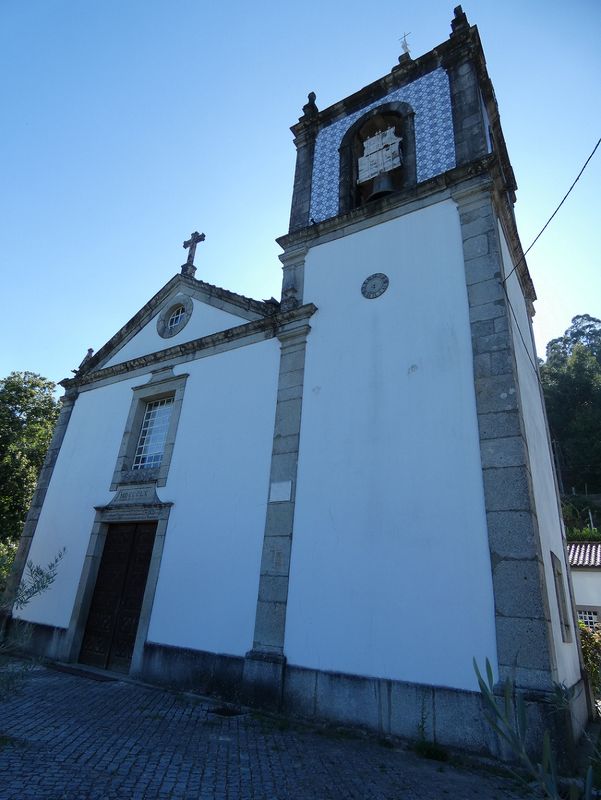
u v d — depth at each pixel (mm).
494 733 4520
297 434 7117
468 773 4191
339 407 6902
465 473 5609
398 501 5926
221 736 4805
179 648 6914
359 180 8922
